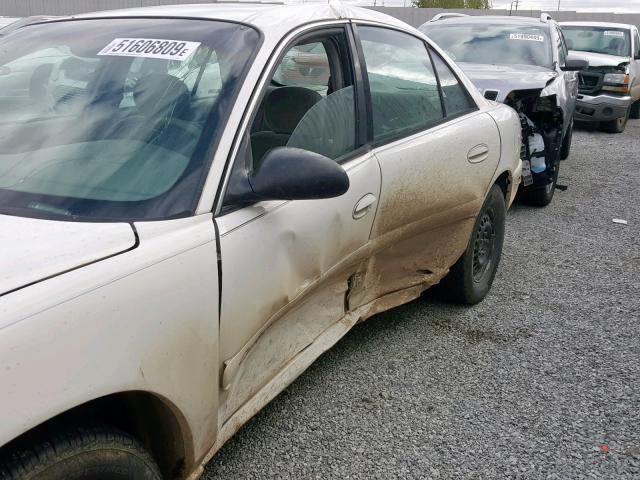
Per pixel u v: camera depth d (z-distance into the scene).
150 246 1.87
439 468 2.73
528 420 3.10
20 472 1.56
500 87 6.39
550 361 3.68
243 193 2.14
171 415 1.96
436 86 3.75
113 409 1.93
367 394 3.26
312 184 2.12
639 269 5.28
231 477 2.61
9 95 2.51
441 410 3.15
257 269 2.22
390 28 3.50
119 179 2.08
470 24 8.68
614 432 3.03
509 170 4.29
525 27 8.34
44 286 1.61
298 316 2.71
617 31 14.05
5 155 2.21
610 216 6.94
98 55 2.57
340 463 2.73
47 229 1.83
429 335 3.93
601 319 4.27
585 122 14.43
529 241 5.98
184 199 2.05
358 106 3.04
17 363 1.50
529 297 4.60
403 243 3.38
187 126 2.23
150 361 1.80
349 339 3.84
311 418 3.04
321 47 2.87
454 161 3.58
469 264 4.12
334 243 2.71
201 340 1.99
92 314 1.66
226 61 2.42
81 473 1.69
